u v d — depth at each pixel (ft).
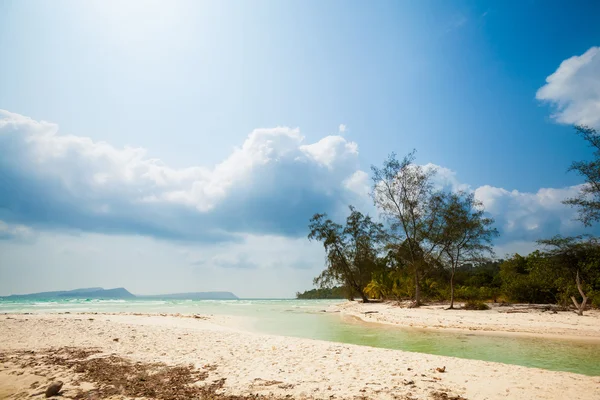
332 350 38.52
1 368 28.55
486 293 143.95
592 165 83.66
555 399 21.09
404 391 22.56
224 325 76.54
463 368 29.37
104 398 21.34
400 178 125.39
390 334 59.52
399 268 164.86
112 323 65.46
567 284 99.71
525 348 44.27
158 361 32.19
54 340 45.06
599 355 39.50
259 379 25.71
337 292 213.25
